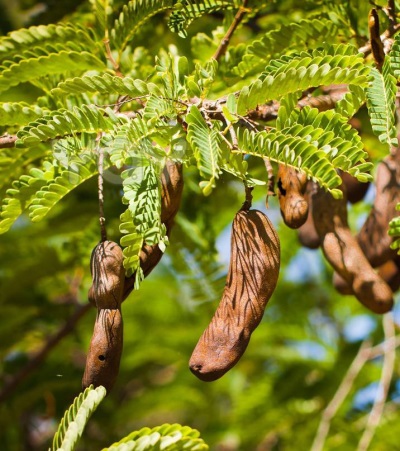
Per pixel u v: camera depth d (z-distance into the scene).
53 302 1.42
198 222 1.25
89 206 1.25
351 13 1.03
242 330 0.84
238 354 0.83
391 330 1.46
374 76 0.87
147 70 1.05
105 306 0.84
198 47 1.08
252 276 0.84
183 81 0.90
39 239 1.34
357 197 1.03
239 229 0.85
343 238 0.96
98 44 1.04
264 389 1.63
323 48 0.91
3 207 0.87
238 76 1.03
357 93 0.86
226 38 1.03
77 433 0.81
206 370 0.83
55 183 0.85
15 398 1.49
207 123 0.85
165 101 0.86
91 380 0.84
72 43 1.02
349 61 0.86
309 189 0.98
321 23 1.01
